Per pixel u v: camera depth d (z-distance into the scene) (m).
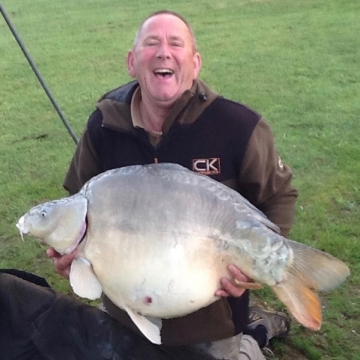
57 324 1.18
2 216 2.13
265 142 1.07
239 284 0.89
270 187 1.10
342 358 1.37
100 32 5.43
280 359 1.39
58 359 1.16
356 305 1.52
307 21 5.04
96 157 1.14
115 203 0.88
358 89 3.24
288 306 0.86
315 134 2.64
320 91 3.26
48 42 5.16
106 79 3.90
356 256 1.71
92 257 0.89
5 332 1.21
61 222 0.89
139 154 1.08
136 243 0.87
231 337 1.14
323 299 1.54
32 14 6.59
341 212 1.97
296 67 3.76
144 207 0.87
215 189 0.90
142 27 1.07
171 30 1.04
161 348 1.11
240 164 1.06
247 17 5.45
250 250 0.87
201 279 0.88
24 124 3.11
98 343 1.14
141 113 1.08
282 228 1.11
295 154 2.42
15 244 1.94
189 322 1.08
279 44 4.38
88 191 0.90
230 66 3.89
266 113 2.96
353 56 3.90
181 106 1.03
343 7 5.45
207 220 0.88
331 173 2.24
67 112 3.25
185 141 1.05
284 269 0.86
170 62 1.02
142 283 0.87
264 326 1.37
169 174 0.90
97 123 1.11
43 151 2.71
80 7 6.84
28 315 1.20
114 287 0.89
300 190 2.12
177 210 0.87
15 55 4.75
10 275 1.25
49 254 0.95
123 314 1.13
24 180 2.42
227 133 1.05
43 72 4.18
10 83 3.95
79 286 0.88
